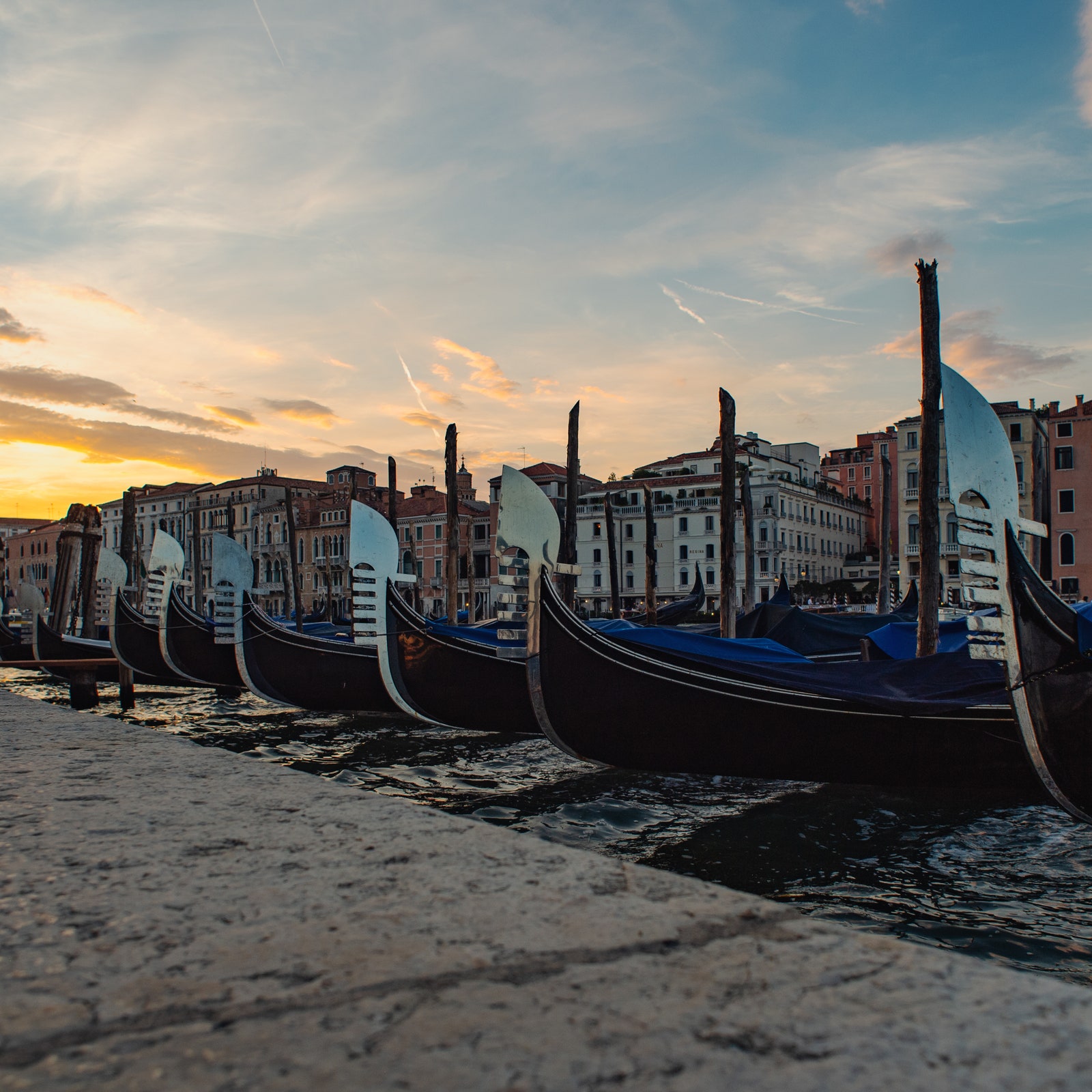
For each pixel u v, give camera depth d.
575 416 20.50
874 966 1.55
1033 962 6.02
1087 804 7.53
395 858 2.36
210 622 20.80
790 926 1.78
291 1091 1.14
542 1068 1.19
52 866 2.35
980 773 9.20
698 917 1.83
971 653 7.45
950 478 7.26
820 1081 1.14
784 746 9.73
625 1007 1.39
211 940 1.75
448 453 26.14
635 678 10.16
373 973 1.55
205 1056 1.25
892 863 8.30
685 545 64.94
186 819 2.92
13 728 6.01
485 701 13.79
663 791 11.42
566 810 10.54
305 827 2.78
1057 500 46.28
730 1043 1.26
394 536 14.52
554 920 1.82
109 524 95.00
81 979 1.56
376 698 16.31
